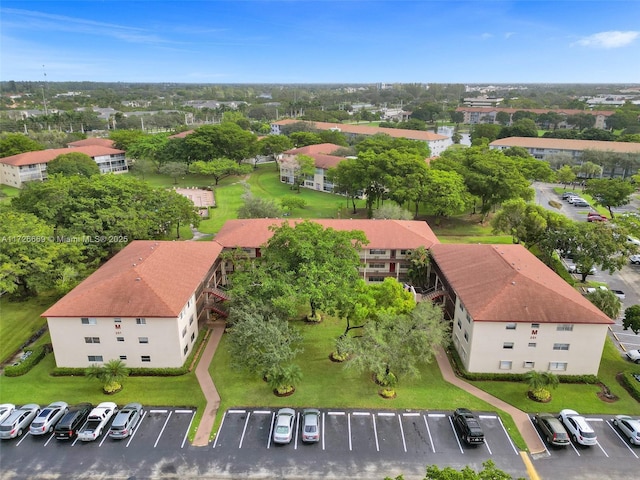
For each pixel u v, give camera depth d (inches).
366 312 1707.7
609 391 1637.6
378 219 2881.4
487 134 6968.5
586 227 2426.2
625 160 4805.6
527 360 1689.2
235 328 1642.5
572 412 1483.8
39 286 2086.6
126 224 2507.4
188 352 1822.1
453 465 1311.5
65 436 1390.3
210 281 2217.0
